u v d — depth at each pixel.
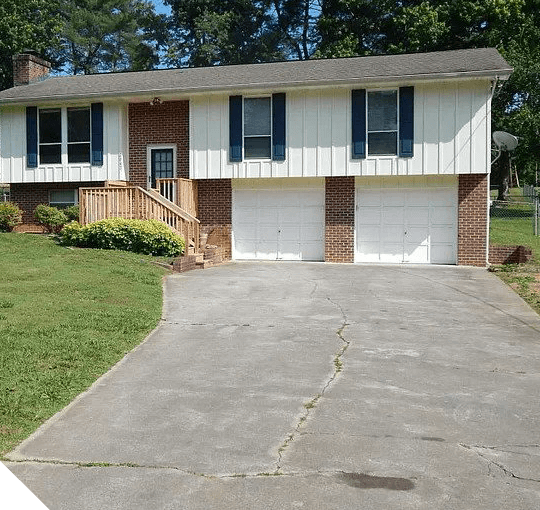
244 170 19.45
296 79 18.83
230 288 13.30
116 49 58.56
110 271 13.67
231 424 5.57
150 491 4.32
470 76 17.30
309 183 19.55
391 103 18.45
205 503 4.15
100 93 19.75
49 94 20.70
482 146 17.83
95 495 4.26
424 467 4.68
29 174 21.22
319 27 39.16
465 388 6.68
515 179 54.88
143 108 20.67
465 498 4.20
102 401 6.20
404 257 18.98
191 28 47.44
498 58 18.77
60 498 4.22
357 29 37.44
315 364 7.58
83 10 55.97
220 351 8.19
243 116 19.44
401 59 20.62
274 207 19.86
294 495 4.25
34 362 7.16
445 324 10.02
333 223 19.27
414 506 4.09
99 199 17.81
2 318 9.00
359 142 18.56
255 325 9.79
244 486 4.38
